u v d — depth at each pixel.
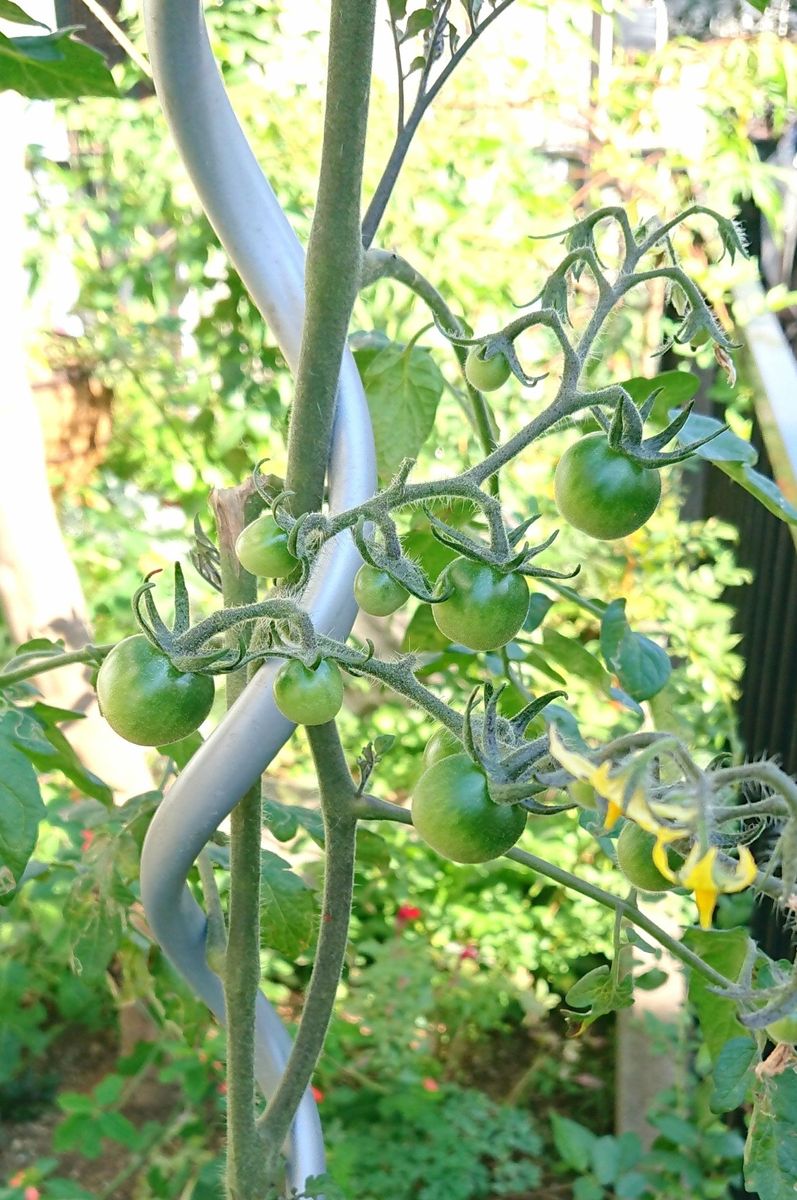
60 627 0.89
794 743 0.99
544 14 1.29
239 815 0.39
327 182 0.33
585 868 1.40
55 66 0.43
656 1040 1.13
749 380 0.95
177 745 0.52
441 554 0.49
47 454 1.44
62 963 1.25
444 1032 1.44
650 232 0.36
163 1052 1.29
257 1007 0.46
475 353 0.34
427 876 1.40
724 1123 1.19
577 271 0.36
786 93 1.27
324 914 0.39
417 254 1.23
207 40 0.37
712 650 1.21
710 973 0.39
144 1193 1.12
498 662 0.55
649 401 0.32
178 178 1.24
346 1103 1.24
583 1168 1.04
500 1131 1.23
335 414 0.37
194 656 0.31
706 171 1.25
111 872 0.56
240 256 0.39
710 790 0.27
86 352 1.43
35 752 0.45
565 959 1.43
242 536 0.35
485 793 0.31
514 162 1.28
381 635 1.04
